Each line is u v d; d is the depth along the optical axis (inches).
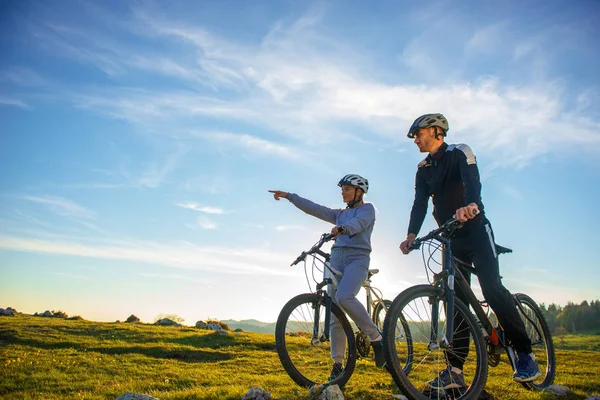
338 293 207.6
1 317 1233.4
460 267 203.9
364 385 275.6
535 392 223.9
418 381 219.6
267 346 842.2
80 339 837.2
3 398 319.6
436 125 207.3
